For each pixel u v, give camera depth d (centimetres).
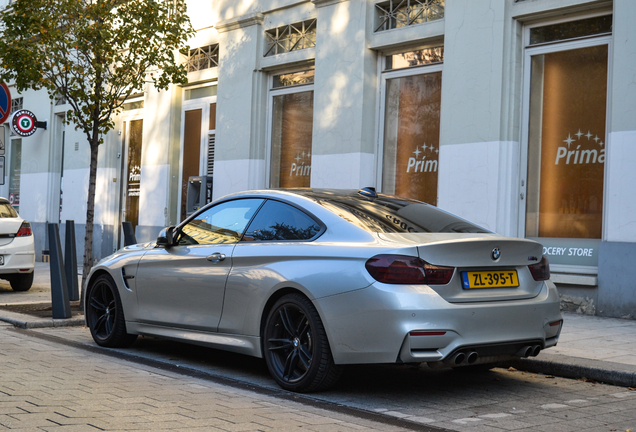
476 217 926
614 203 807
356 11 1088
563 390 496
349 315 429
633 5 795
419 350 413
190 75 1404
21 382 458
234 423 374
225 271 521
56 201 1883
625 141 799
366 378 524
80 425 354
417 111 1043
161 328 583
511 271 461
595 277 823
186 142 1433
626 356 571
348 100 1095
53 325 752
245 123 1274
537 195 903
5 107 854
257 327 491
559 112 887
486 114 918
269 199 528
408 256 421
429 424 396
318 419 395
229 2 1327
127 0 896
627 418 418
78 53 908
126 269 620
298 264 468
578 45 867
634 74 793
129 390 450
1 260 1068
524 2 891
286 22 1220
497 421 405
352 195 534
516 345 451
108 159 1617
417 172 1040
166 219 1438
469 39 938
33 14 823
